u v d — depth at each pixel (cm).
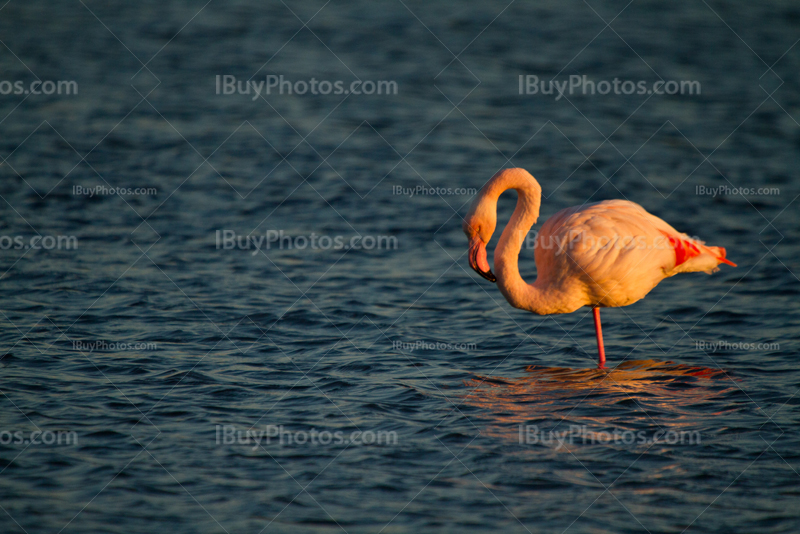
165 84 2844
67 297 1243
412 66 3169
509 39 3600
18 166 1973
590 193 1928
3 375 961
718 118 2625
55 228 1587
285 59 3225
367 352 1084
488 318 1240
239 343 1101
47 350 1045
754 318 1230
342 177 2031
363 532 668
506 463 780
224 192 1886
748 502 716
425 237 1653
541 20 3991
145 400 910
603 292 1055
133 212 1712
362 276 1420
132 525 671
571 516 694
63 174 1938
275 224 1694
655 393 948
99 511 690
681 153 2273
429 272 1457
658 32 3784
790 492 732
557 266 1051
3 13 3878
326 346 1101
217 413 884
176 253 1490
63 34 3506
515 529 675
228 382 967
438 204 1859
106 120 2422
